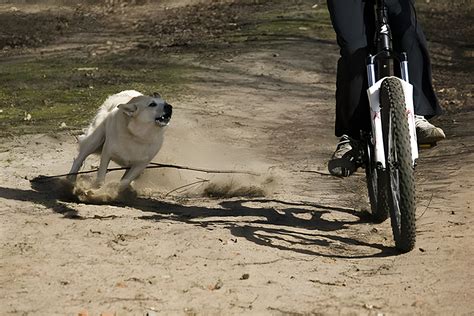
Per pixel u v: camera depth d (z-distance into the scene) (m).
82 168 11.41
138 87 18.84
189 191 10.64
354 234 8.55
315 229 8.72
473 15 32.38
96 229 8.44
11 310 6.25
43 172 11.23
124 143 9.80
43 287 6.75
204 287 6.76
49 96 17.62
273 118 16.30
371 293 6.68
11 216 8.89
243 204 9.80
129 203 9.89
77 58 23.69
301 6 33.28
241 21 30.38
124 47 25.94
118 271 7.13
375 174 8.98
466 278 6.98
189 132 14.30
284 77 20.95
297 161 12.73
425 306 6.38
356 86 8.09
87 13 35.25
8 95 17.86
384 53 7.96
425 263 7.40
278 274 7.12
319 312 6.26
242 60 22.66
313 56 23.58
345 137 8.47
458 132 14.55
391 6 8.17
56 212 9.16
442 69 23.08
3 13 34.81
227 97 18.14
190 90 18.69
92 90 18.41
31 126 14.47
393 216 7.71
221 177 11.27
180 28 30.20
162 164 10.60
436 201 9.69
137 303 6.39
